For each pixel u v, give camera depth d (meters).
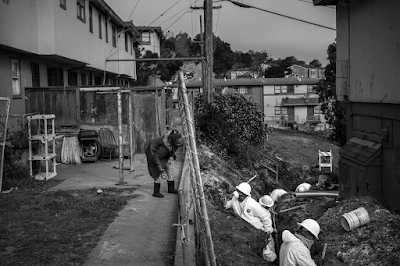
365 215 6.69
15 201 8.80
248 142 23.30
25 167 11.05
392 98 9.19
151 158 9.62
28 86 15.42
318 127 63.25
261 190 18.25
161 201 9.23
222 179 12.98
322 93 46.81
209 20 19.91
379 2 9.81
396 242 6.35
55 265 5.72
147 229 7.39
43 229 7.17
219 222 8.41
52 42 15.15
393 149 9.30
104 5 22.48
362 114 11.16
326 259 6.39
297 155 33.41
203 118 19.89
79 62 18.59
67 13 16.83
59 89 15.24
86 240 6.75
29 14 14.34
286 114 64.69
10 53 13.87
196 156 4.05
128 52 31.89
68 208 8.44
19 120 11.52
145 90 15.91
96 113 15.47
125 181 11.09
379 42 9.88
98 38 22.64
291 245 6.15
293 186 23.44
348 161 11.04
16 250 6.20
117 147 14.54
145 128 16.02
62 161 14.02
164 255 6.27
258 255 7.45
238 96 23.84
